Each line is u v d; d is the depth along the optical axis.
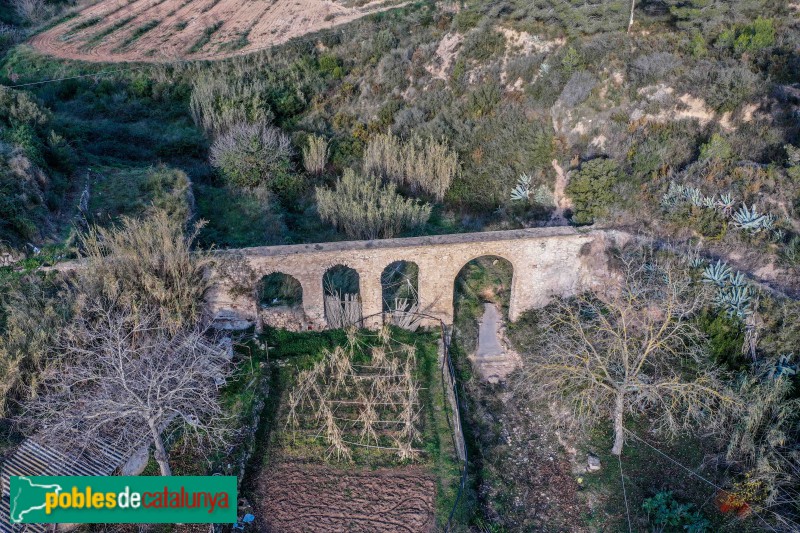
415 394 22.23
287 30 46.84
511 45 37.16
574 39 35.19
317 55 43.03
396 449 20.61
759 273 23.56
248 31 47.62
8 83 42.00
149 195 29.00
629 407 20.03
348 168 33.31
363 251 23.55
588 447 21.47
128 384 17.59
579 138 30.83
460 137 34.19
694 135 29.23
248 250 23.75
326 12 49.34
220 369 21.81
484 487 20.23
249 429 20.61
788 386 19.64
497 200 31.25
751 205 24.80
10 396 18.66
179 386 17.44
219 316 24.52
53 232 24.69
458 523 18.41
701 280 22.97
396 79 38.78
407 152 33.25
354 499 19.03
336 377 23.25
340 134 37.16
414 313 25.44
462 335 25.64
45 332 19.72
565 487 20.53
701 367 21.56
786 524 17.59
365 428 20.89
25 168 25.66
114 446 18.48
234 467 19.23
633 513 19.22
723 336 21.59
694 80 30.53
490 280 28.62
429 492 19.30
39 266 23.05
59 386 18.73
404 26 42.69
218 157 33.56
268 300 26.09
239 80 39.91
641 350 20.95
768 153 26.83
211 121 37.31
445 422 21.78
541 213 29.50
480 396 23.41
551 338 23.03
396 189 32.81
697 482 19.78
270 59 42.59
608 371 21.16
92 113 39.88
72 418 17.44
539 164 30.88
